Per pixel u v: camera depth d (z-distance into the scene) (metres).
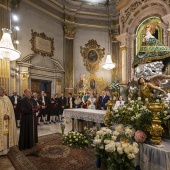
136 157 2.75
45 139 5.95
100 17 14.52
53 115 9.88
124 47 11.91
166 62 4.36
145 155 2.60
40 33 11.66
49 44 12.27
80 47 14.05
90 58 14.31
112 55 14.49
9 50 6.30
